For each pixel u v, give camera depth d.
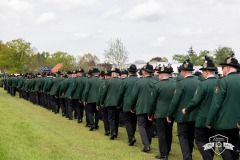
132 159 8.13
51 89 18.22
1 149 7.99
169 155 8.83
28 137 10.20
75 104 15.34
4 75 43.19
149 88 9.07
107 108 10.86
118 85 10.82
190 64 7.54
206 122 6.43
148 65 9.25
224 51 52.09
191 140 7.56
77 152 8.70
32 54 52.62
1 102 23.09
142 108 8.95
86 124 13.50
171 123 8.25
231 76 6.30
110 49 61.81
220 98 6.21
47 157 7.81
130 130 9.79
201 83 6.83
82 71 14.59
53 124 13.73
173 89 8.17
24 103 23.84
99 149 9.22
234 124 6.20
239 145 6.76
